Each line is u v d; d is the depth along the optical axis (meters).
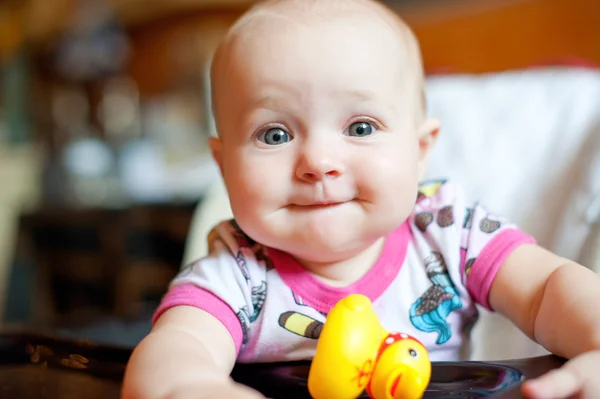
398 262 0.58
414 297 0.57
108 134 2.40
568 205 0.76
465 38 1.38
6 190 2.14
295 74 0.48
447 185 0.63
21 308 1.91
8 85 2.58
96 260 1.89
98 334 0.81
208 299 0.52
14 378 0.52
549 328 0.48
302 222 0.49
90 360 0.53
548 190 0.82
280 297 0.55
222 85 0.53
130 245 1.89
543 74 0.92
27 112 2.59
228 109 0.52
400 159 0.51
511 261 0.55
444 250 0.58
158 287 1.89
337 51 0.49
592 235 0.71
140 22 2.60
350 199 0.50
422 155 0.62
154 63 2.61
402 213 0.51
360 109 0.49
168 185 1.94
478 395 0.39
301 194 0.49
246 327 0.54
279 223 0.50
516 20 1.25
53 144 2.38
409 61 0.56
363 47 0.50
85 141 2.22
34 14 2.52
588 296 0.46
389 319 0.56
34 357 0.55
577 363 0.39
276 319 0.55
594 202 0.74
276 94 0.49
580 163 0.80
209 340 0.49
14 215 2.02
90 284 1.90
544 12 1.19
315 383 0.39
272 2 0.56
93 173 2.05
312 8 0.52
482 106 0.93
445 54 1.43
